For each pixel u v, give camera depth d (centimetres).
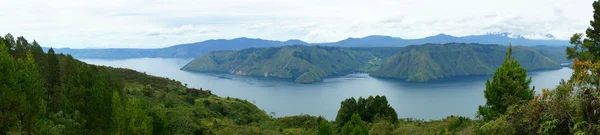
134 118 3369
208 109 8406
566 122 1156
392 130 5666
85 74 3812
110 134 3356
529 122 1241
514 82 2681
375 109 7362
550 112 1176
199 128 5628
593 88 1129
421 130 4928
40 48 6375
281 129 6800
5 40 5950
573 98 1130
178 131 5141
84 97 3612
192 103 8794
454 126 4072
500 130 1334
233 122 7469
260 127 7088
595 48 3278
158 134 3931
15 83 2842
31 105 3050
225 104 9881
